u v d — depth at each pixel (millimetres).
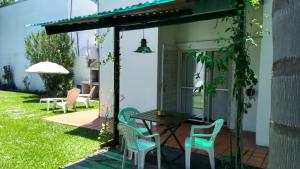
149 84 6914
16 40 16766
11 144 5109
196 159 4332
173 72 7434
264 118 4875
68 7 13703
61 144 5172
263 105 4867
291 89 959
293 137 948
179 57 7566
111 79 7680
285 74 987
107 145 4949
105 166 3982
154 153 4547
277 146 1021
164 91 7047
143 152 3578
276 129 1031
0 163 4098
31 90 15891
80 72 13539
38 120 7414
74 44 13617
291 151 953
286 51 985
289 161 959
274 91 1064
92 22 4637
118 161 4203
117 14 4152
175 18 4172
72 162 4152
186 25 7324
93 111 9141
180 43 7484
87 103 9961
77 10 13398
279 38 1029
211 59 3082
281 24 1014
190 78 7445
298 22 944
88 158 4332
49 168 3938
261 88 4871
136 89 7164
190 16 4094
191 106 7461
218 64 3037
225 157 3801
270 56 4715
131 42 7180
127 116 4816
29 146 5008
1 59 18219
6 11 17281
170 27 7219
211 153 3746
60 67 10805
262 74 4828
